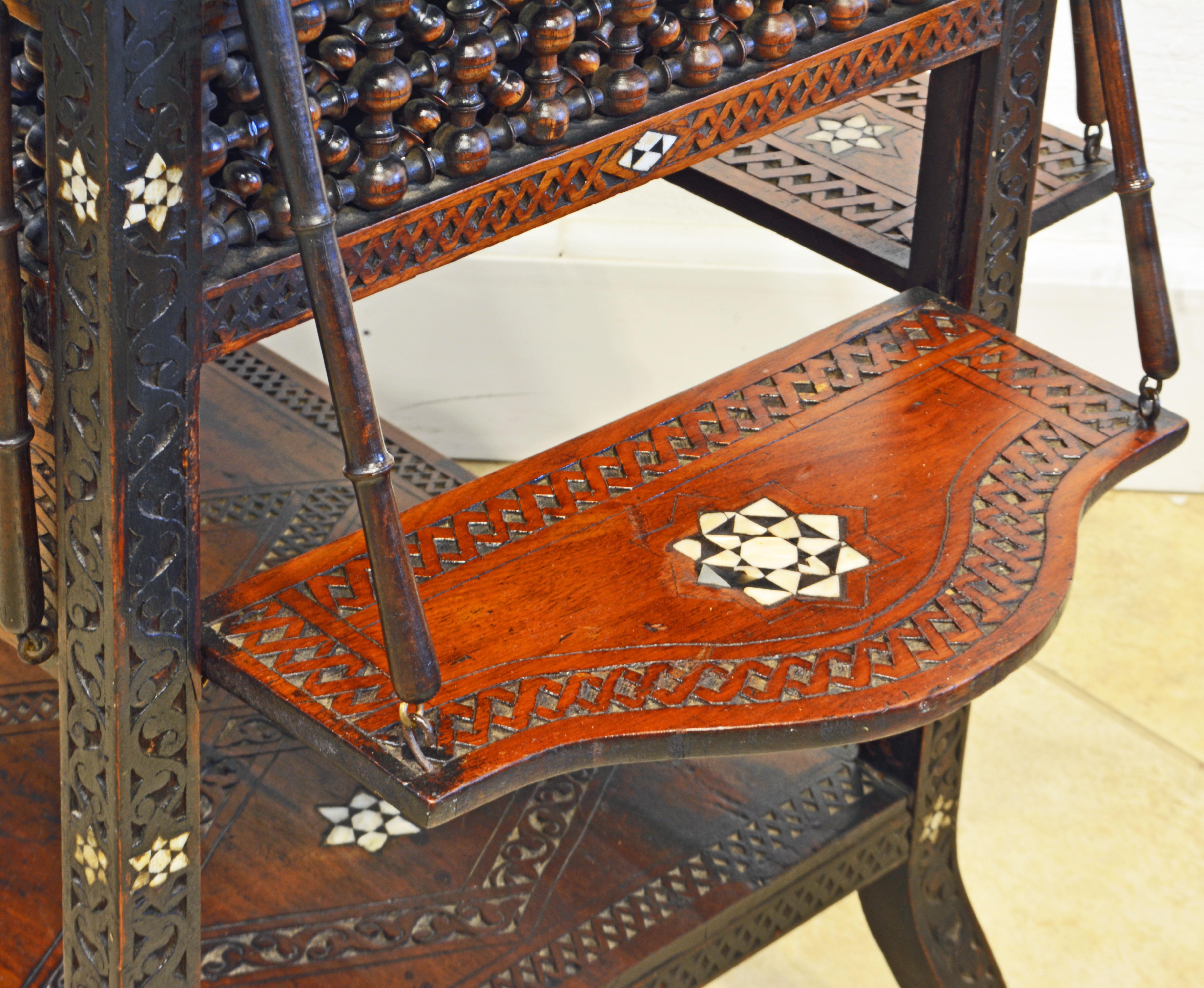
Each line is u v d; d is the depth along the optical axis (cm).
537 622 84
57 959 116
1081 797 182
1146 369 102
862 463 98
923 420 102
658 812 133
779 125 95
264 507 163
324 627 83
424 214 79
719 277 208
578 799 134
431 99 78
